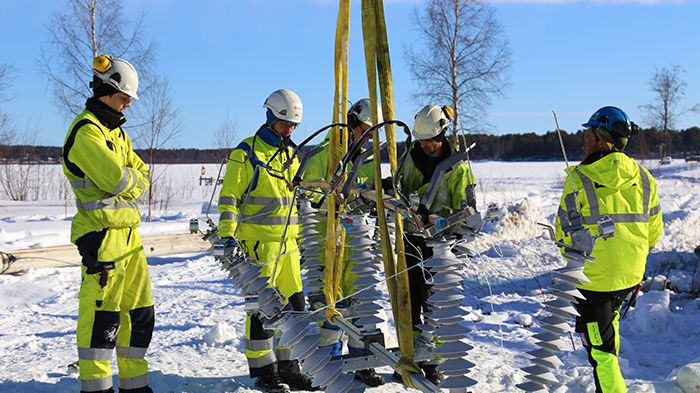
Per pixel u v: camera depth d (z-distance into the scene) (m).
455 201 4.35
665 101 49.50
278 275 4.85
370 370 4.80
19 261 10.55
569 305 3.47
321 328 4.66
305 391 4.84
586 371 5.02
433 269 3.27
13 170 31.58
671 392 4.55
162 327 7.05
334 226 3.85
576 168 4.05
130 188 4.07
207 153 80.94
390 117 3.25
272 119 4.86
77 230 4.07
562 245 3.54
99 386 4.02
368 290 3.71
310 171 4.91
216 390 4.73
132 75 4.18
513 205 12.95
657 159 50.75
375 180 3.25
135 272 4.26
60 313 8.16
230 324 7.07
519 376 4.95
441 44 25.31
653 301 6.69
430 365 4.77
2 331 7.14
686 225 11.77
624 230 3.97
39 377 5.14
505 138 87.81
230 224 4.55
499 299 7.83
